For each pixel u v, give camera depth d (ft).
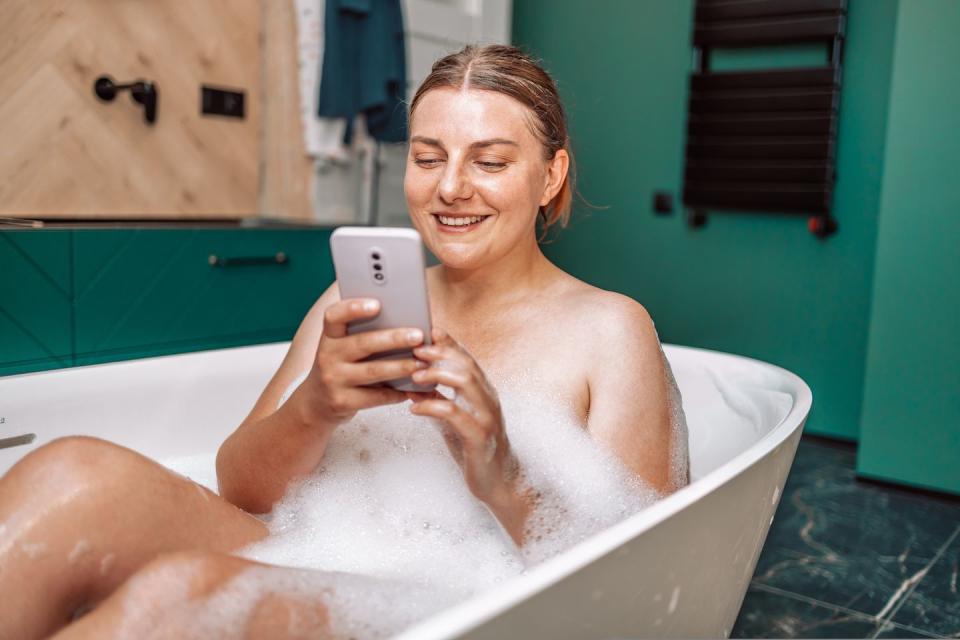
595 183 11.37
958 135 7.57
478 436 2.83
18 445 4.69
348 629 2.84
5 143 7.09
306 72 8.88
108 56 7.66
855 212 9.49
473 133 3.25
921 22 7.64
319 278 8.54
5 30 6.98
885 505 7.80
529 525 3.27
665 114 10.74
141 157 8.03
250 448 3.38
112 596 2.57
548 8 11.57
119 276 6.89
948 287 7.76
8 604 2.72
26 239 6.30
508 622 2.30
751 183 9.87
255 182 9.12
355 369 2.81
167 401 5.36
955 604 5.93
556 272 3.80
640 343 3.45
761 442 3.64
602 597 2.69
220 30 8.52
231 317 7.77
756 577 6.29
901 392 8.09
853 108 9.37
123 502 2.93
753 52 9.90
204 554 2.71
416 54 9.76
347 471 3.66
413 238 2.62
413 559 3.50
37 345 6.43
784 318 10.05
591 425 3.36
